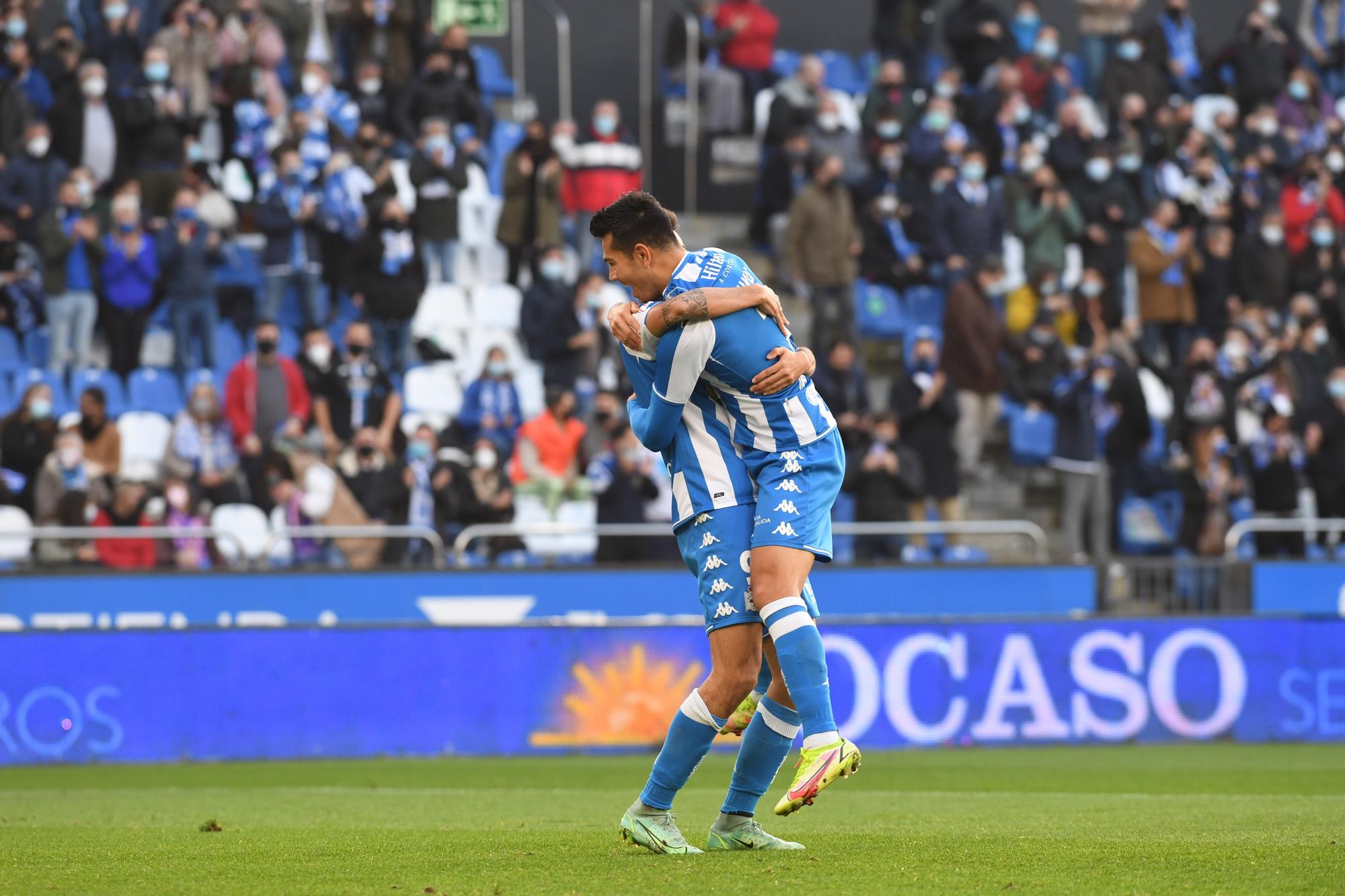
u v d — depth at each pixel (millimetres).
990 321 50344
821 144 55469
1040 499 53281
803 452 14359
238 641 38312
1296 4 69312
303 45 55469
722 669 14430
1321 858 13898
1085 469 48500
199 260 48969
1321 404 51250
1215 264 55062
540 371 53594
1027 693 41125
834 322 51812
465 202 56156
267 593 41000
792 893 11875
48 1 59625
